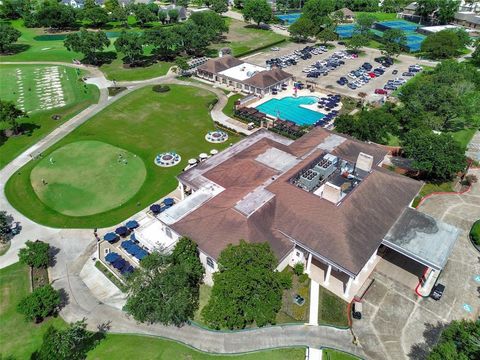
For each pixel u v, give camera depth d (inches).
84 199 2847.0
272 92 4626.0
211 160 2906.0
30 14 7347.4
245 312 1795.0
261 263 1795.0
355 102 4330.7
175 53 5940.0
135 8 7465.6
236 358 1796.3
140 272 1904.5
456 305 2041.1
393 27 7819.9
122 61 5669.3
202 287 2169.0
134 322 1979.6
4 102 3511.3
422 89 3754.9
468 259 2324.1
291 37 7037.4
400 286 2140.7
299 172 2512.3
